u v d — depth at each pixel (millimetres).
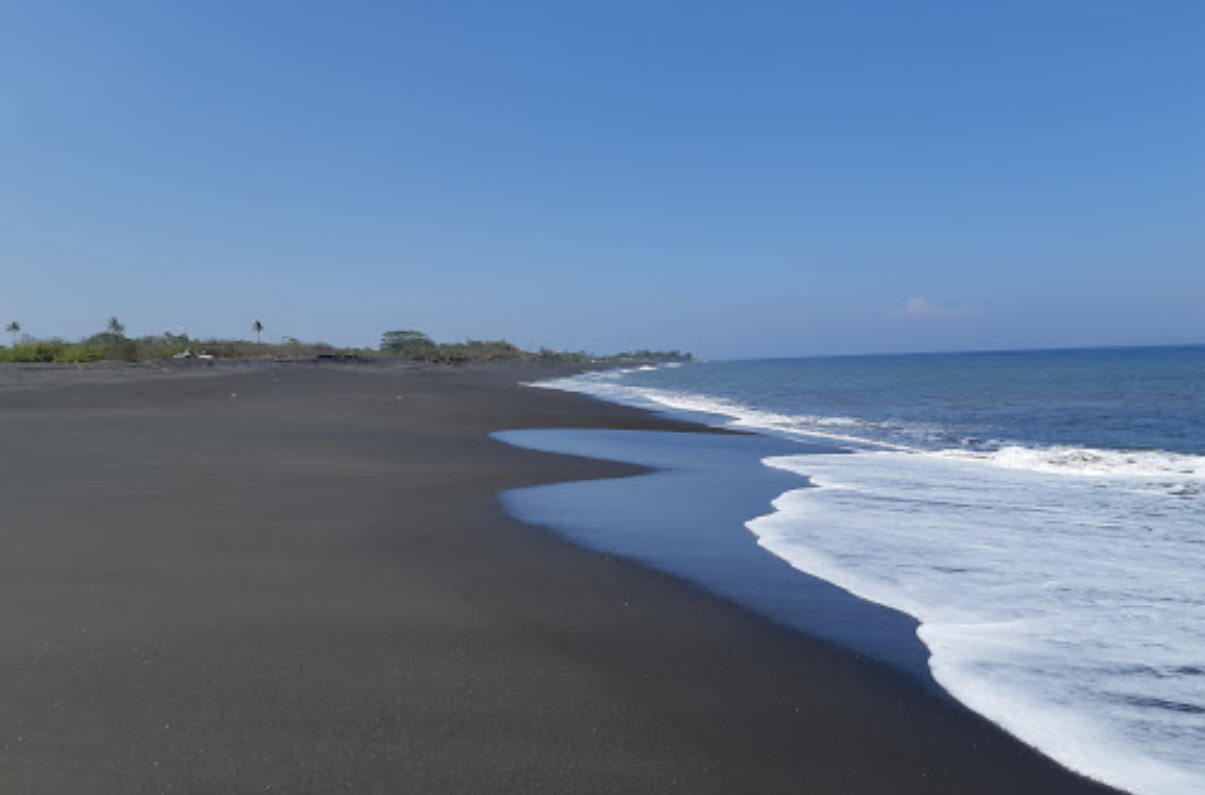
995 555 6133
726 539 6695
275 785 2676
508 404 23781
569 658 3934
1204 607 4766
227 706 3268
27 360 43562
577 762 2898
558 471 10672
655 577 5457
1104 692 3574
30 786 2621
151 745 2926
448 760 2881
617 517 7633
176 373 34375
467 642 4113
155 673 3586
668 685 3625
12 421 14500
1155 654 4016
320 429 14656
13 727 3041
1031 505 8367
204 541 6059
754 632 4367
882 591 5156
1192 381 35906
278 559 5613
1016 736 3166
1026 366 73062
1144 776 2865
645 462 11945
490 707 3340
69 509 7086
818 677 3742
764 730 3201
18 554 5551
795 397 31562
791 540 6676
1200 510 7977
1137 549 6309
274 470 9680
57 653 3791
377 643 4055
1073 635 4309
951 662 3930
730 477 10445
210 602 4621
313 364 52062
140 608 4477
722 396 33094
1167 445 13531
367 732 3076
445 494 8547
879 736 3160
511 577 5391
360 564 5574
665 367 107375
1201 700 3480
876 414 22281
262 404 19875
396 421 17078
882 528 7176
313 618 4406
